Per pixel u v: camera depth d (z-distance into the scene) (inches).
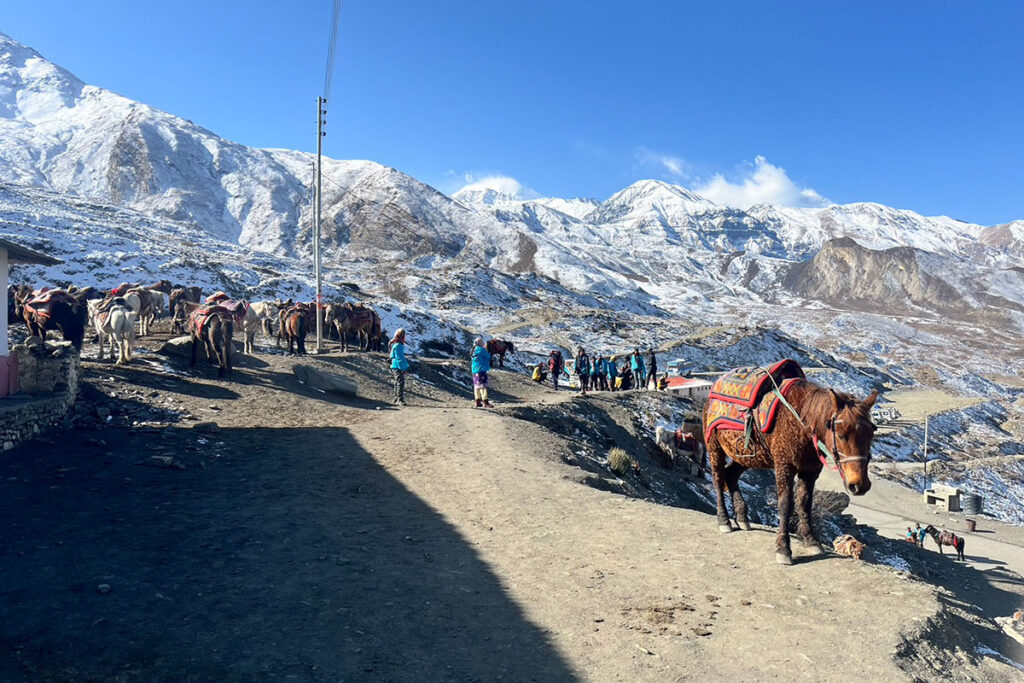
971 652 198.7
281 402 716.7
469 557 298.0
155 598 236.1
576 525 339.0
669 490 805.2
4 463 404.8
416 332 2266.2
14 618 211.2
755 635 207.8
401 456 511.2
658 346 3693.4
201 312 810.8
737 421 270.5
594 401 1226.0
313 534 321.4
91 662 186.7
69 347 565.6
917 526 1300.4
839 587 233.8
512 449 535.2
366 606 240.5
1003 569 1189.1
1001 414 3826.3
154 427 546.9
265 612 230.5
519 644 213.0
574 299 5423.2
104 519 320.8
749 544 285.7
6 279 509.7
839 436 226.1
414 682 186.4
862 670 179.2
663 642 207.9
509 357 2409.0
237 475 431.2
